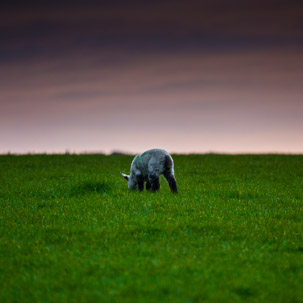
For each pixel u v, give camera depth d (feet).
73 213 154.92
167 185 226.99
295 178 260.83
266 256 104.17
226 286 84.64
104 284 85.71
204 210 158.40
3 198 191.01
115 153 442.09
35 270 96.58
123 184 221.46
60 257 104.63
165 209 156.25
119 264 96.99
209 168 304.30
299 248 113.60
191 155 414.00
